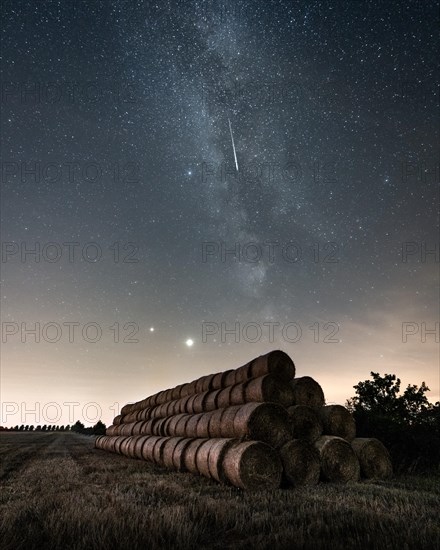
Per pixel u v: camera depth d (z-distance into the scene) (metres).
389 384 16.84
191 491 8.17
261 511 6.43
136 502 6.95
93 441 36.41
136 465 13.51
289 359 11.48
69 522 5.43
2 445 25.70
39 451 20.62
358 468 10.06
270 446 9.12
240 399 11.46
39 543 4.87
